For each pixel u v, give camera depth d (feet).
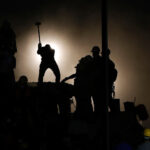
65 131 32.48
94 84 38.47
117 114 36.24
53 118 35.22
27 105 32.65
